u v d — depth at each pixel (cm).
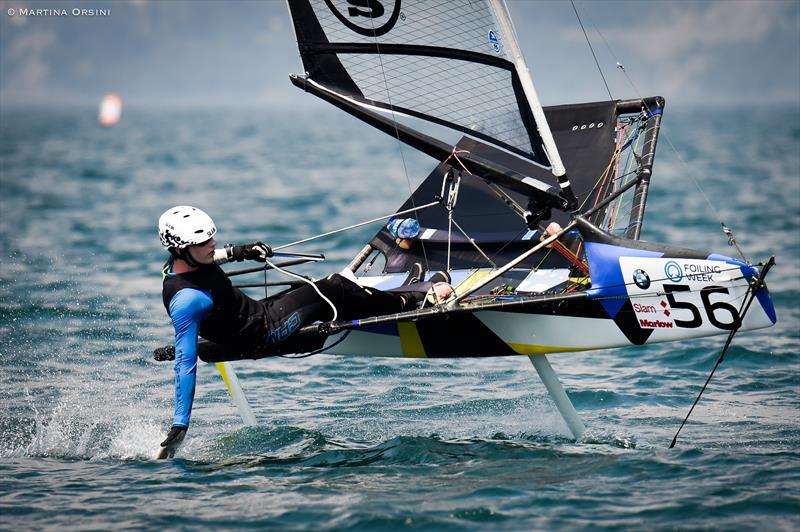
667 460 2136
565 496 1909
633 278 2227
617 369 3152
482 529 1745
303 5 2480
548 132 2305
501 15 2258
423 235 2811
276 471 2122
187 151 16175
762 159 12481
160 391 2892
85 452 2295
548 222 2777
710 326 2188
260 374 3128
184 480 2052
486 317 2400
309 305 2253
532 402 2773
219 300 2144
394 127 2503
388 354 2523
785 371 3052
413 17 2378
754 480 1989
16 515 1841
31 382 2944
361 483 2022
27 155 14225
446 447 2305
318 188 9381
